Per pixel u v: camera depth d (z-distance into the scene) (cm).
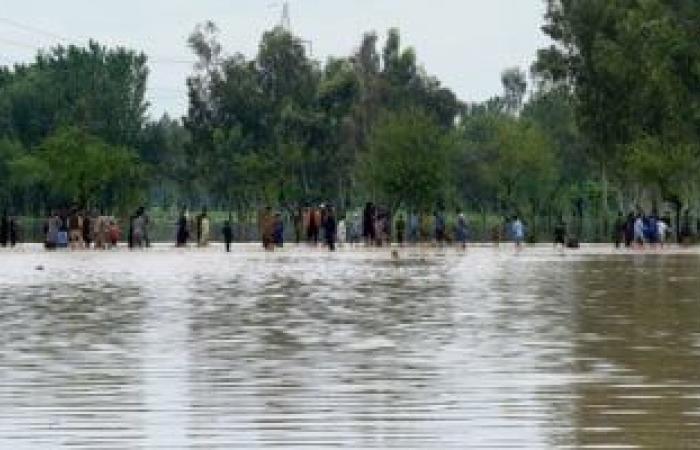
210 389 4647
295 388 4662
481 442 3606
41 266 14875
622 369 5147
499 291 10038
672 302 8812
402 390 4600
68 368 5244
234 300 9094
